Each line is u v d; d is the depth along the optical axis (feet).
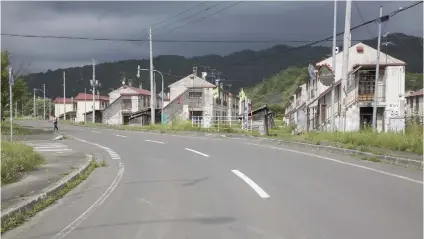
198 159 47.26
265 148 58.70
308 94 141.79
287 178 31.94
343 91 68.69
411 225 18.79
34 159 41.83
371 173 33.65
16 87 120.47
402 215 20.49
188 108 198.70
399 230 18.04
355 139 55.52
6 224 20.40
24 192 27.07
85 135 108.06
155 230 18.98
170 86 215.31
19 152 40.86
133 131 130.21
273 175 33.60
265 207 22.74
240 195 26.21
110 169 41.93
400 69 110.63
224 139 82.17
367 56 117.91
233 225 19.36
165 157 50.85
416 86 192.95
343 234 17.54
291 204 23.21
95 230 19.39
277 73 305.32
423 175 32.42
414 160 37.35
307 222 19.49
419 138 46.50
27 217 22.40
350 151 48.57
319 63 120.78
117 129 152.46
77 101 313.12
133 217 21.62
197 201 24.97
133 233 18.62
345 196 24.97
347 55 66.44
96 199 26.94
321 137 65.16
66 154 54.19
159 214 22.08
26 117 363.97
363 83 111.55
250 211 21.94
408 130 55.57
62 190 29.68
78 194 28.91
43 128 164.04
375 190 26.66
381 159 42.06
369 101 109.91
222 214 21.53
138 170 40.22
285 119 227.81
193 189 28.91
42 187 28.99
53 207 24.90
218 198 25.57
